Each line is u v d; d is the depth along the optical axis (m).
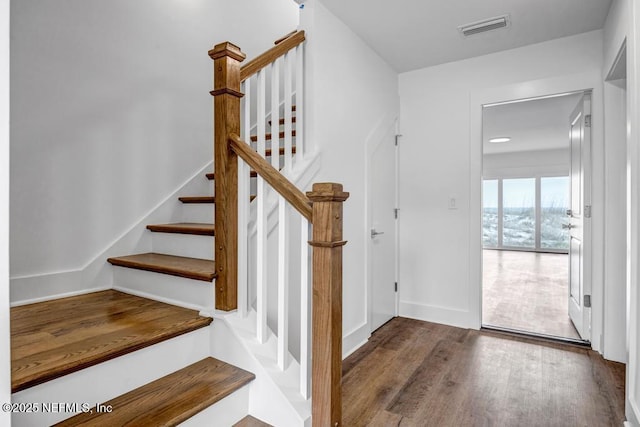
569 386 2.07
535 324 3.21
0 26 0.96
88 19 2.13
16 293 1.86
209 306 1.77
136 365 1.42
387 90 3.24
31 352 1.29
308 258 1.48
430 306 3.30
